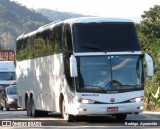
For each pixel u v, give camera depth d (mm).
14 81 51375
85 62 22891
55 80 25703
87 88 22750
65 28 23922
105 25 23438
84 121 24938
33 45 30062
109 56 23031
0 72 51531
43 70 27938
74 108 23047
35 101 29969
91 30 23266
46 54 27219
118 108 22797
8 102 42000
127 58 23219
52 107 26469
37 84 29359
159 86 36906
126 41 23406
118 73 23016
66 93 23922
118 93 22844
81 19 23438
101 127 20938
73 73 22500
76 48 22938
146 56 23312
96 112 22719
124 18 23875
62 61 24281
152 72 23219
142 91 23172
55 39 25438
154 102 35031
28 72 31375
